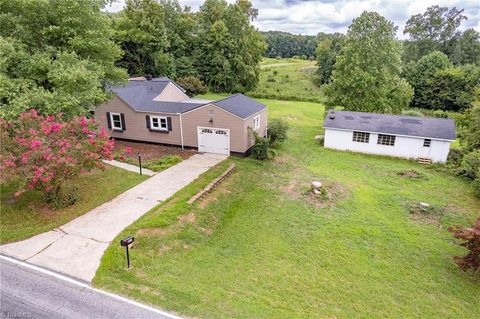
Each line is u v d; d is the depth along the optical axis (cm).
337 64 3153
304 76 7131
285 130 2402
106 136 1300
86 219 1154
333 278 938
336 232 1222
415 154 2305
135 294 788
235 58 5050
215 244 1106
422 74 5012
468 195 1664
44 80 1574
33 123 1226
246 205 1423
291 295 842
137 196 1367
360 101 3062
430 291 913
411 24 6638
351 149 2473
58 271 868
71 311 726
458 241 1205
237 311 749
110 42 1914
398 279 958
